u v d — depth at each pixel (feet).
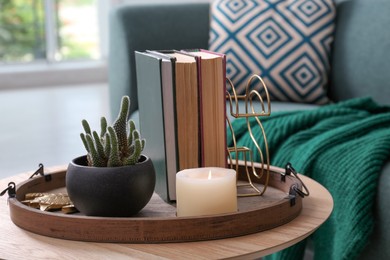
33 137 12.26
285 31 7.86
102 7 20.40
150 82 3.59
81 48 20.63
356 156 5.17
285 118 6.30
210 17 8.26
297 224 3.10
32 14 19.71
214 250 2.78
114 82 8.03
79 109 15.02
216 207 3.13
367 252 5.10
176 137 3.45
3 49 19.49
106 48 20.57
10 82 18.58
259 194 3.62
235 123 6.40
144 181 3.22
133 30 7.83
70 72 19.48
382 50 7.36
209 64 3.44
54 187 3.84
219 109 3.51
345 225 4.94
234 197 3.20
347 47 7.84
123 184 3.15
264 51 7.79
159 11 8.06
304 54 7.79
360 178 4.96
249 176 3.86
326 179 5.30
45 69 19.08
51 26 19.95
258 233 2.99
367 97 6.75
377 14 7.52
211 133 3.51
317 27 7.89
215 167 3.40
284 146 5.89
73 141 11.96
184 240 2.88
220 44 7.89
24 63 19.71
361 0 7.82
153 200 3.61
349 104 6.64
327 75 8.04
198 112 3.46
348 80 7.80
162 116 3.44
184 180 3.15
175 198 3.51
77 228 2.92
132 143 3.41
